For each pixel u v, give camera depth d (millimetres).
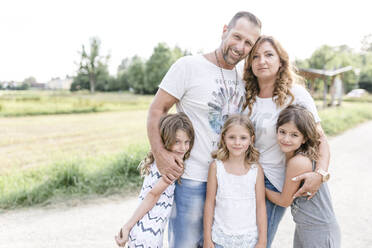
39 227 3865
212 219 2236
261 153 2285
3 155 8109
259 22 2197
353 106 22734
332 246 2096
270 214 2328
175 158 2178
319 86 36719
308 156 2068
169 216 2438
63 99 25328
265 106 2295
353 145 8906
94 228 3818
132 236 2227
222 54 2258
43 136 11312
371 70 46500
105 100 27859
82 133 12047
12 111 19031
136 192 5051
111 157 6434
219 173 2205
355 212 4168
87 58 54250
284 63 2254
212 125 2258
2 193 4875
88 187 5078
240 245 2158
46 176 5566
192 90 2236
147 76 53969
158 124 2266
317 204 2102
